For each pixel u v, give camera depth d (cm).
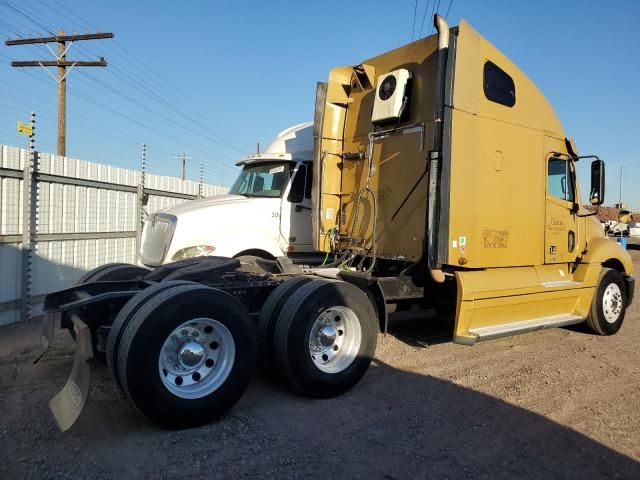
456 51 533
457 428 406
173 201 1084
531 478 334
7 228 703
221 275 538
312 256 798
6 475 313
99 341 431
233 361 405
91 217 866
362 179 671
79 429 381
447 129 524
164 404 369
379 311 545
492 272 591
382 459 351
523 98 627
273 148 822
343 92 709
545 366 583
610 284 748
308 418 416
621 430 414
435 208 531
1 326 696
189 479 317
